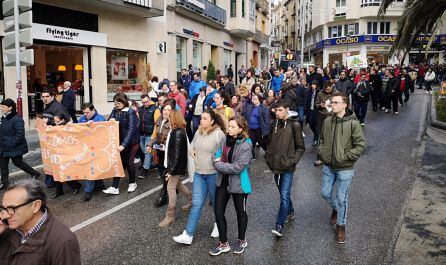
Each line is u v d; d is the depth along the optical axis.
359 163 9.12
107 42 16.91
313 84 11.39
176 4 21.59
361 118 14.35
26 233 2.46
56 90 15.90
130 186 7.38
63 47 15.44
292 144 5.14
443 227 5.36
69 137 6.99
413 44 13.54
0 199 6.90
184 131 5.71
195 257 4.72
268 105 9.77
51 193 7.35
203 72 26.00
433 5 11.84
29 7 9.02
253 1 34.47
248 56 38.50
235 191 4.75
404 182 7.57
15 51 9.28
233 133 4.75
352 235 5.27
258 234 5.36
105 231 5.51
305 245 5.00
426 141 11.41
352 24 50.53
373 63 27.89
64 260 2.43
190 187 7.58
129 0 16.45
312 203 6.59
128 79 18.62
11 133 7.43
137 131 7.41
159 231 5.51
